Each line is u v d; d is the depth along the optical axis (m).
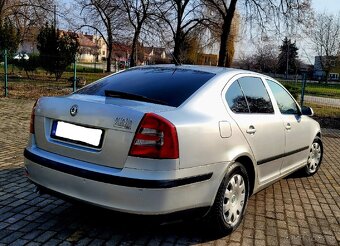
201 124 3.37
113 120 3.14
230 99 3.97
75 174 3.23
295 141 5.21
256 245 3.64
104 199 3.11
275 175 4.78
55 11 28.98
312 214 4.59
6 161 5.96
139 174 3.02
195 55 42.03
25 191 4.68
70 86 21.98
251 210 4.57
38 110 3.71
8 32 28.27
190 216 3.37
